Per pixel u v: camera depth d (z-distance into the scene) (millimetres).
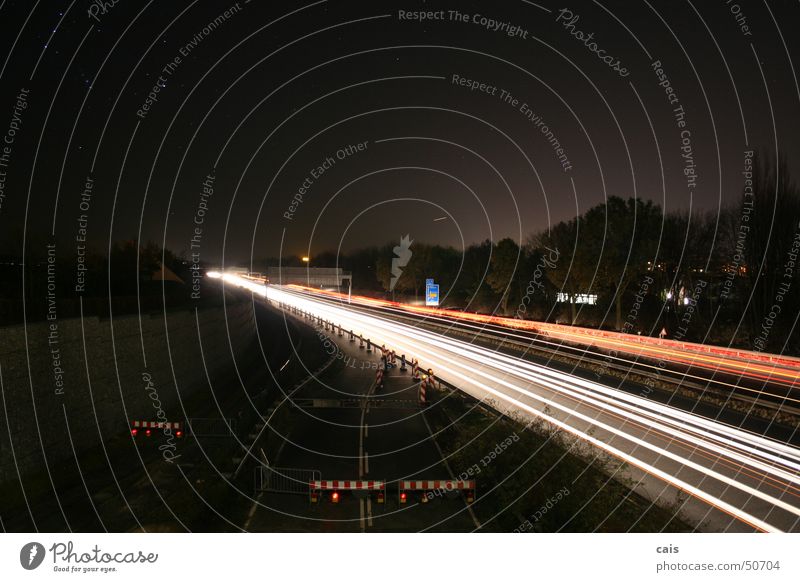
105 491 14125
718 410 19734
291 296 105375
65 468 15867
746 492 12188
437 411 20828
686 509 11328
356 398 23328
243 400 26203
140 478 14984
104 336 19578
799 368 27609
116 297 23750
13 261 22125
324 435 18516
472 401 20969
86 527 12117
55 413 16578
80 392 17922
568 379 26953
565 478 12188
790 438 16188
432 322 62969
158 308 27703
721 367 28094
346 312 76125
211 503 13000
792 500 11820
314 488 13188
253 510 13008
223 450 16906
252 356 40844
